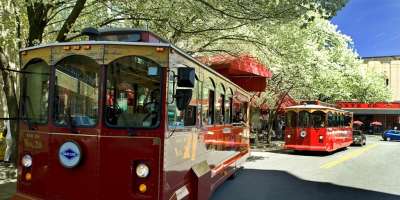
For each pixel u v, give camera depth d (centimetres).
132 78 690
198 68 898
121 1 1388
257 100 3014
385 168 2014
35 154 728
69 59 712
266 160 2250
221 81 1159
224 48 1927
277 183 1441
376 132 7419
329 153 2895
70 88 707
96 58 695
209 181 966
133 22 1530
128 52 691
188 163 828
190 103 832
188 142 824
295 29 1955
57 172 698
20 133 759
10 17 1202
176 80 725
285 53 1959
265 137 4359
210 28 1600
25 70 759
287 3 1295
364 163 2228
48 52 725
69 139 692
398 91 8350
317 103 2739
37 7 1221
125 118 683
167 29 1526
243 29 1795
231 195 1198
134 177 672
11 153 1343
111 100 688
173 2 1384
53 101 715
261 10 1332
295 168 1905
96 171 674
